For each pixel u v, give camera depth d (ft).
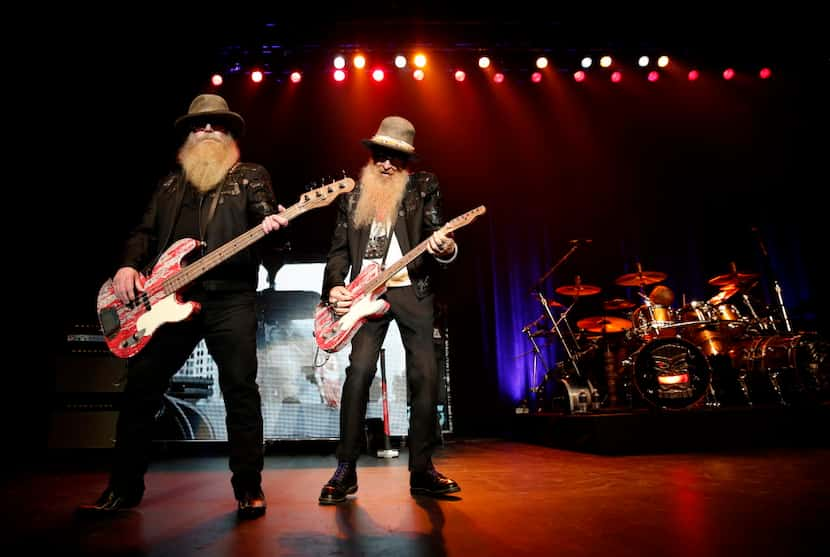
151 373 6.61
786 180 23.21
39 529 5.64
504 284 25.31
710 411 12.76
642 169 25.32
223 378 6.64
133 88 18.19
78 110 17.87
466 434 23.85
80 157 18.63
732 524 5.27
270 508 6.66
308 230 22.18
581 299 25.16
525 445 16.43
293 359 14.62
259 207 7.10
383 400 14.46
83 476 10.32
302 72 20.16
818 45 19.74
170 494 7.88
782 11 18.83
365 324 7.70
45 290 17.56
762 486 7.44
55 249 18.03
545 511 6.04
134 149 19.16
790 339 15.26
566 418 14.46
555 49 20.27
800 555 4.26
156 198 7.25
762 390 16.88
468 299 25.29
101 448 14.06
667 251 24.98
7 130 16.83
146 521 6.00
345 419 7.39
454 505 6.51
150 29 17.16
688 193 24.94
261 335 14.64
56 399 14.10
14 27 15.56
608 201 25.62
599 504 6.38
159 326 6.44
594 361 20.07
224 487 8.57
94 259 18.62
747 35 19.75
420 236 7.88
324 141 23.08
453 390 24.44
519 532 5.12
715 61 20.58
